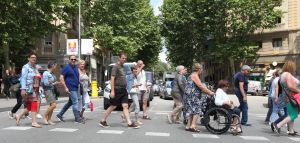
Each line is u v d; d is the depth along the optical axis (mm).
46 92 13078
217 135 11531
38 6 35188
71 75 13359
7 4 33844
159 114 18344
